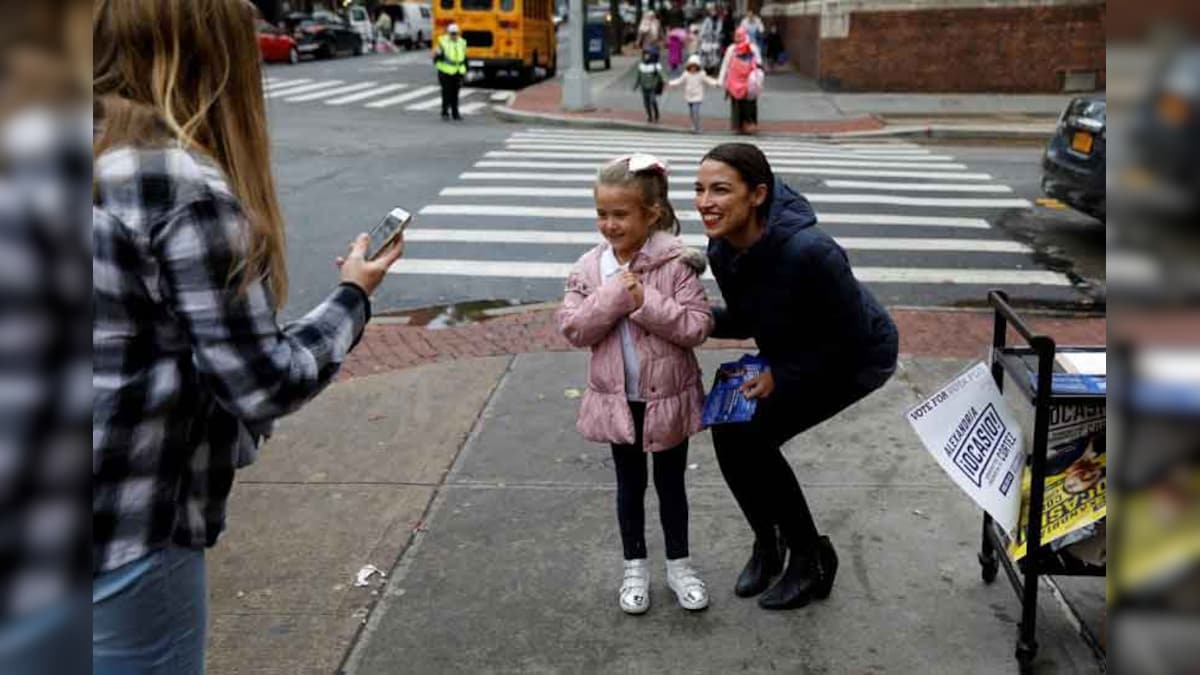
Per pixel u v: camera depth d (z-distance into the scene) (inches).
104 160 63.8
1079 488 112.9
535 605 136.7
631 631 130.3
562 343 253.0
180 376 67.6
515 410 207.0
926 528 155.6
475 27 978.1
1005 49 865.5
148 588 68.7
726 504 164.7
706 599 134.1
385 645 128.5
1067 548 114.1
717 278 127.6
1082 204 346.9
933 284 311.1
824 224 385.4
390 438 194.1
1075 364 120.0
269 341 67.6
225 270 65.2
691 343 125.9
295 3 1781.5
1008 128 684.1
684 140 643.5
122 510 65.7
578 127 729.0
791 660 123.8
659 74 722.2
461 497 168.9
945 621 131.2
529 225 381.7
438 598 138.9
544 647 127.4
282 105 827.4
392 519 161.6
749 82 682.2
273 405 68.2
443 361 240.1
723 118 754.8
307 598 139.3
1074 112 351.3
